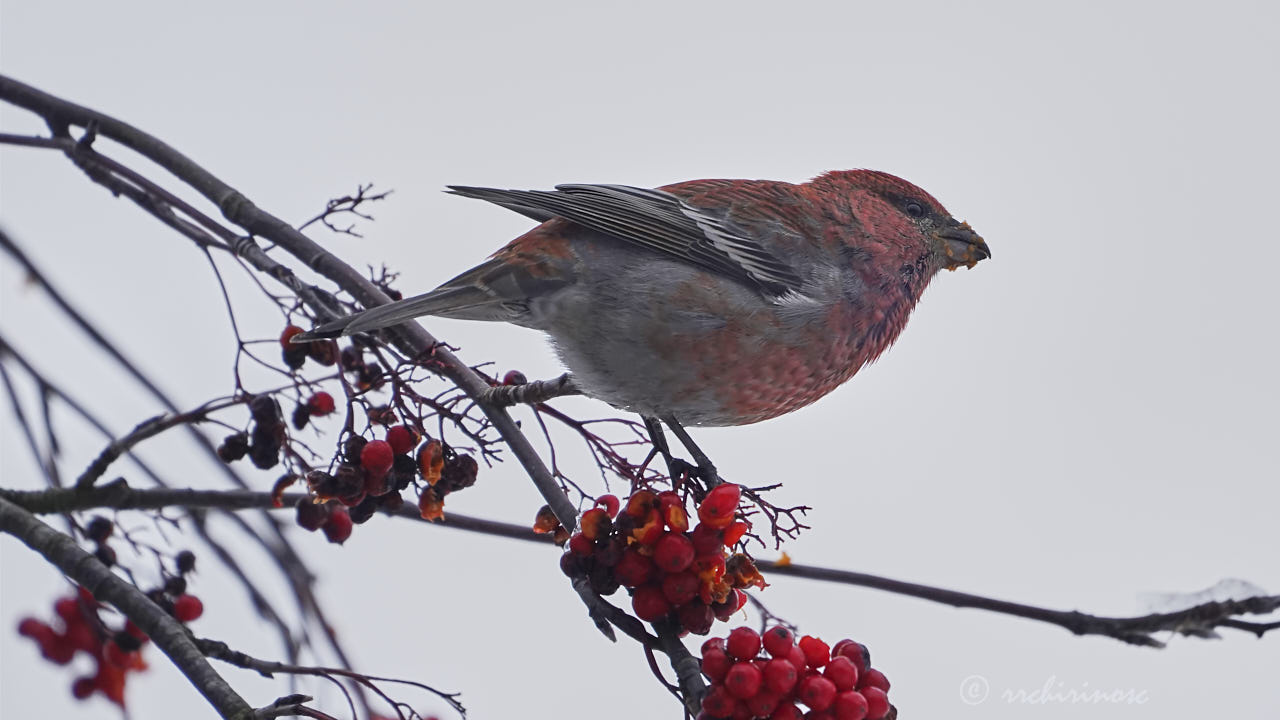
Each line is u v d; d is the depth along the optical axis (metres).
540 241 8.34
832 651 5.97
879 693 5.80
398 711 6.46
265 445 7.29
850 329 8.87
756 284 8.49
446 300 7.88
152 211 8.12
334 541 7.49
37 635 8.77
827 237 8.91
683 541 6.00
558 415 7.18
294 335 7.27
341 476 6.54
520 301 8.27
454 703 6.53
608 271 8.27
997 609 7.75
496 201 8.27
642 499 6.07
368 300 7.89
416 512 8.25
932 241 9.45
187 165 8.40
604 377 8.39
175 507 8.02
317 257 8.06
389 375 6.93
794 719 5.67
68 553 6.73
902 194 9.45
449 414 6.98
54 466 8.50
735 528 6.08
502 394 7.20
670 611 6.18
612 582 6.16
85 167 8.24
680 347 8.30
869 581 7.98
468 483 7.00
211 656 6.38
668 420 8.52
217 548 8.52
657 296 8.25
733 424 8.82
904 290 9.29
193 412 7.42
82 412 8.62
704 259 8.43
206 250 7.91
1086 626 7.61
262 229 8.11
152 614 6.38
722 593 6.12
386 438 6.87
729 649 5.74
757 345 8.43
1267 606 7.27
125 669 8.89
